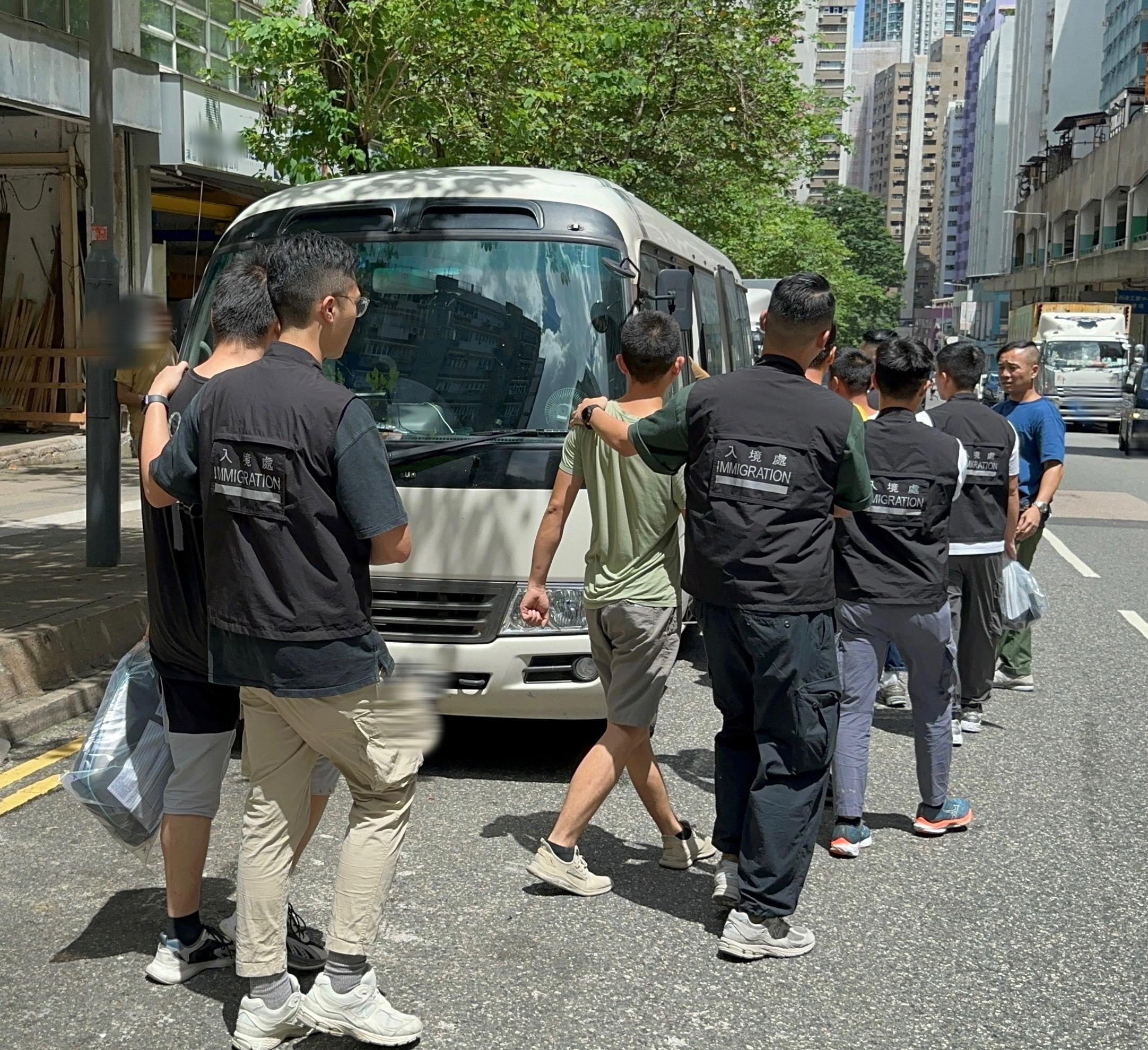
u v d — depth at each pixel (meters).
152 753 3.96
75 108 17.12
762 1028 3.71
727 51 21.36
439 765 6.25
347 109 12.26
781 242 43.69
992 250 146.62
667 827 4.90
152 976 3.90
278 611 3.29
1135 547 14.72
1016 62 134.38
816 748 4.12
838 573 5.17
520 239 6.39
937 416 6.68
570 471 4.82
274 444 3.27
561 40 15.20
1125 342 43.69
